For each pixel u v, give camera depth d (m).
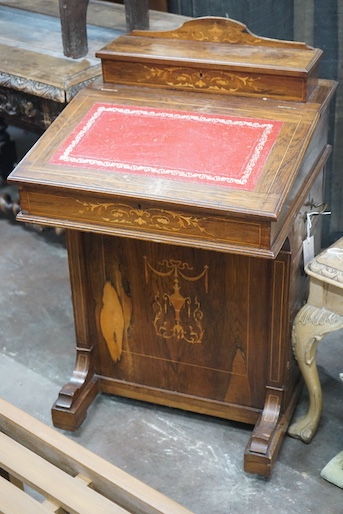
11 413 2.02
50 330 3.15
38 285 3.40
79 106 2.45
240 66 2.38
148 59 2.46
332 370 2.91
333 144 3.22
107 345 2.69
